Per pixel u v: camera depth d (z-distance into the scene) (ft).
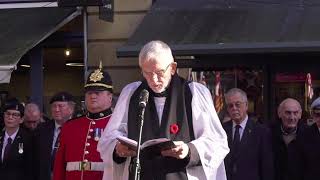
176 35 102.63
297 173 80.53
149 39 102.17
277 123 84.94
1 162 88.74
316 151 79.56
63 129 70.79
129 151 47.60
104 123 69.05
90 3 108.88
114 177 50.01
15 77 129.39
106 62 115.55
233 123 80.84
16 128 90.02
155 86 48.60
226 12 108.88
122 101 50.72
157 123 48.80
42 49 117.60
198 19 107.45
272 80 111.55
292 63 110.73
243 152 78.89
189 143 47.39
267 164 78.79
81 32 117.39
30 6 118.32
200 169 48.34
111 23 115.85
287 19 104.78
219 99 112.27
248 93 112.47
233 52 98.37
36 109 97.40
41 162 87.45
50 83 128.57
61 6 109.91
